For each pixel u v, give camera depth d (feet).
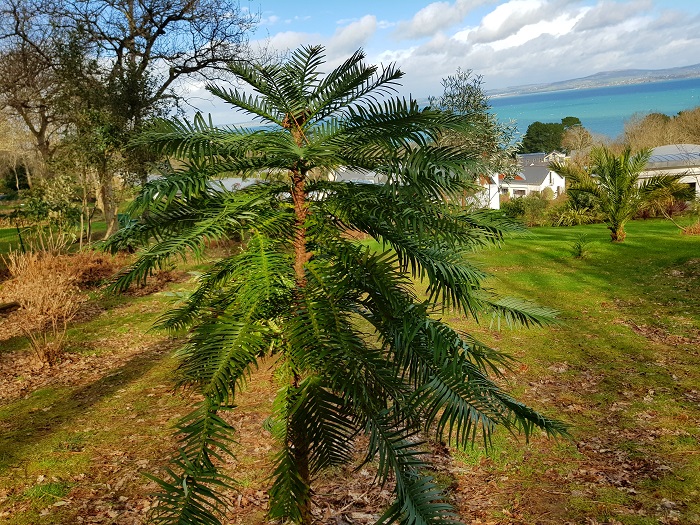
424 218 5.13
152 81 46.34
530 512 10.45
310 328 4.88
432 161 4.83
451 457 12.64
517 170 53.36
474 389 4.93
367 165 5.45
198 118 5.57
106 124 42.04
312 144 5.28
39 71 51.75
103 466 12.88
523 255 39.32
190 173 5.34
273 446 13.42
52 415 16.22
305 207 5.74
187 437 4.55
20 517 10.84
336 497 11.09
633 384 16.69
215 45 48.34
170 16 47.88
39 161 80.18
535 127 216.95
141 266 5.25
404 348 5.17
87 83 45.50
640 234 46.06
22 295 27.89
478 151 5.19
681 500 10.63
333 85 5.74
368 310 5.73
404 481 4.43
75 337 24.43
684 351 19.49
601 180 42.98
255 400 16.17
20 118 63.82
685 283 28.96
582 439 13.35
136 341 23.77
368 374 4.94
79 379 19.39
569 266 35.24
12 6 48.78
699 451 12.46
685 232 44.60
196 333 5.33
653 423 14.02
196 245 5.04
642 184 42.19
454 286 5.47
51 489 11.82
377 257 5.11
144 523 10.38
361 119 5.17
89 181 47.06
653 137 132.98
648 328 22.38
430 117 4.99
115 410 16.38
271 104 5.81
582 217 57.67
